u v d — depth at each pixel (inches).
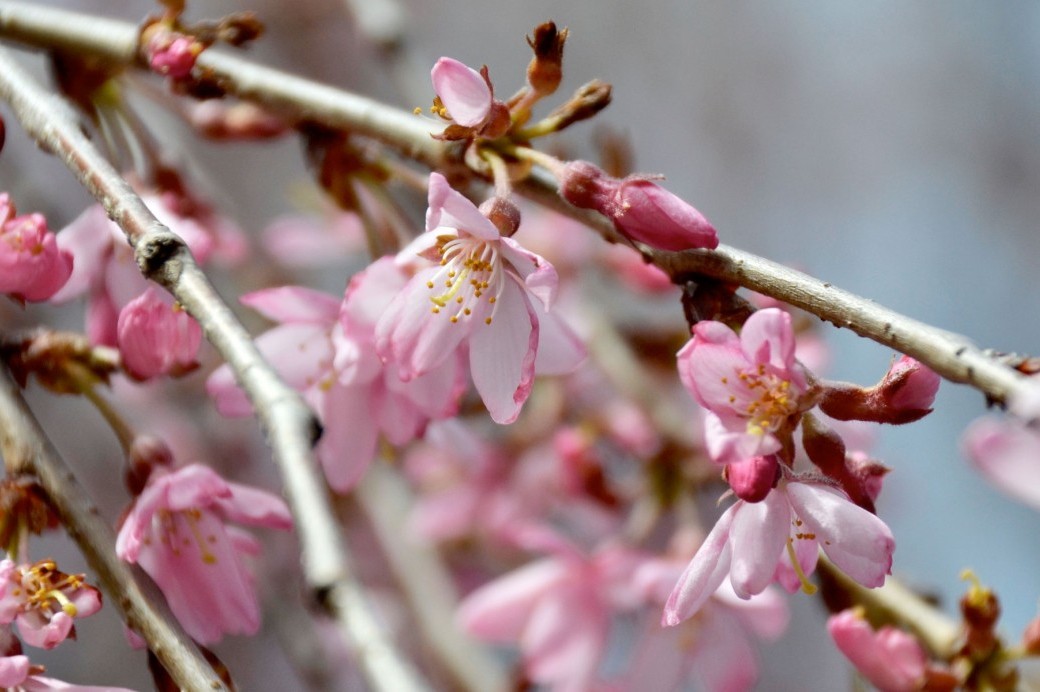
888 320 13.6
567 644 17.8
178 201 16.3
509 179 14.7
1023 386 13.3
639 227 14.1
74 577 14.2
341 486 15.6
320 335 15.7
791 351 13.7
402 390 15.3
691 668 17.3
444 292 14.5
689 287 14.2
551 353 14.8
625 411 18.6
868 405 13.8
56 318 19.9
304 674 18.5
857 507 13.8
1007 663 15.5
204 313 13.9
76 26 16.0
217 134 16.6
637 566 17.8
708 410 13.8
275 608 18.6
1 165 18.5
